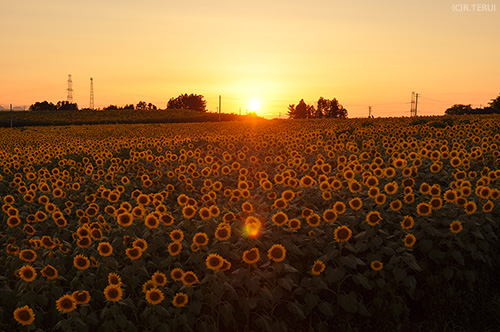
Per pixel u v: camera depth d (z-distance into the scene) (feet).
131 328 16.60
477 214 24.17
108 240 22.13
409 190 25.76
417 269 19.12
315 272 18.34
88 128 162.09
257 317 18.86
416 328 19.29
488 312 20.71
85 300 16.30
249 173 42.11
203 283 18.57
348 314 19.01
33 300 17.35
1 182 41.29
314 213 23.38
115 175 41.78
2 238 24.47
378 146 49.14
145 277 20.45
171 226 23.02
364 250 20.35
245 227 21.67
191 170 40.42
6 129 169.27
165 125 177.68
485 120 85.92
